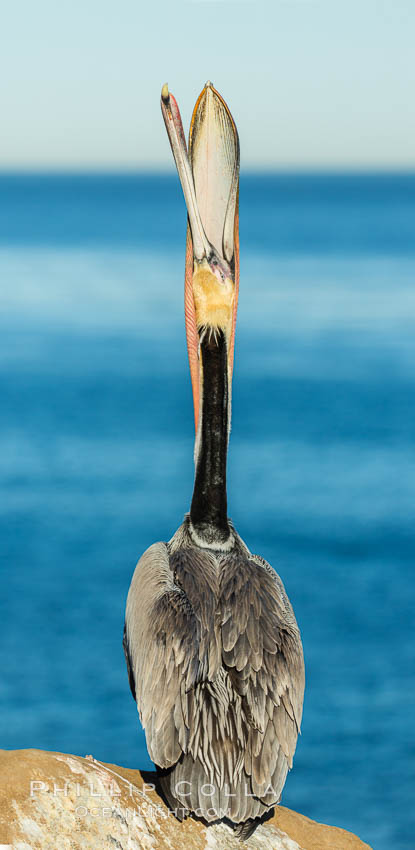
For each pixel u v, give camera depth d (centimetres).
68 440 5675
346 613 3166
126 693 2530
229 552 736
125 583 3475
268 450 5394
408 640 2941
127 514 4300
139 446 5544
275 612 681
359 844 700
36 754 659
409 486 4659
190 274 734
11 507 4403
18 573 3572
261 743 633
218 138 709
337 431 5797
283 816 716
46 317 10262
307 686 2630
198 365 731
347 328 9319
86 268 15050
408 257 16125
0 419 6206
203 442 729
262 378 7294
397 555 3694
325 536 3928
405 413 6194
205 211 718
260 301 11144
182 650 651
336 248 18200
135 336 9112
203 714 636
